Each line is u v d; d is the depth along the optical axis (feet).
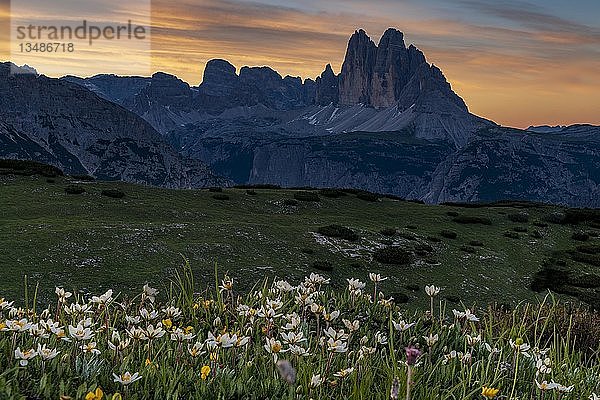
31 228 126.82
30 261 103.60
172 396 14.62
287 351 18.19
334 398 16.03
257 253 135.33
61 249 112.27
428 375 18.39
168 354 17.63
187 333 18.08
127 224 140.56
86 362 16.06
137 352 18.22
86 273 101.50
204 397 14.93
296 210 220.43
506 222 241.35
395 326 21.58
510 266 176.55
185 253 121.90
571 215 256.32
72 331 16.06
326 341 18.78
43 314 20.84
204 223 156.04
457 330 23.53
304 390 15.64
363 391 15.64
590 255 201.87
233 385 15.57
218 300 24.54
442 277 151.33
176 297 25.98
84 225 134.92
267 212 211.61
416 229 205.46
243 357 17.75
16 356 14.56
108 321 20.68
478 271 163.73
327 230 171.01
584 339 37.78
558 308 41.04
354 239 169.27
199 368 16.83
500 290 150.92
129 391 14.69
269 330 20.24
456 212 246.68
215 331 21.44
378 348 22.03
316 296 25.62
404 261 156.97
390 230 185.06
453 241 194.80
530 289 157.79
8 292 86.84
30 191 179.63
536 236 221.05
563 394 18.15
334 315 20.72
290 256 140.36
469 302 136.46
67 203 169.78
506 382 19.01
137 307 23.61
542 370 18.42
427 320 25.44
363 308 26.45
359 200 253.44
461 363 19.15
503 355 21.50
